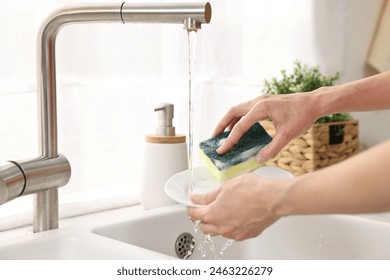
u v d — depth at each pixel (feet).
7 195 2.37
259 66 4.27
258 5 4.23
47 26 2.63
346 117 4.11
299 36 4.47
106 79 3.48
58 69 3.24
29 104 3.16
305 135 3.81
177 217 3.23
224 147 2.72
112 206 3.54
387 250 3.12
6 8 3.03
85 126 3.40
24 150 3.17
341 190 1.82
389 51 4.74
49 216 2.81
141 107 3.66
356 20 4.80
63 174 2.70
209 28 3.97
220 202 2.17
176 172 3.33
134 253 2.52
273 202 2.01
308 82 3.96
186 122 3.90
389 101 2.70
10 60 3.06
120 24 3.49
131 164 3.65
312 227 3.36
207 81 4.01
